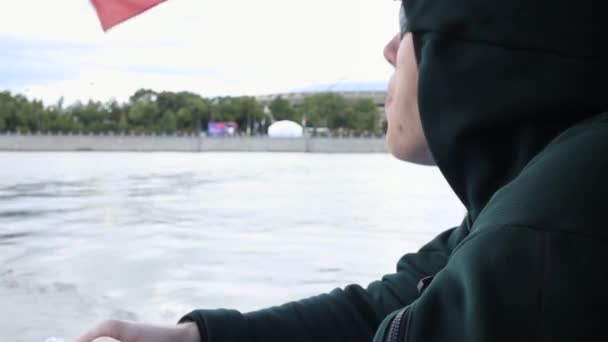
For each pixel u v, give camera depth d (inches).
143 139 2098.9
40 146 1752.0
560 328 24.1
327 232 366.3
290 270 237.8
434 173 1037.2
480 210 32.5
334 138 2241.6
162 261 247.0
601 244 24.5
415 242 326.6
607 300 24.1
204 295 189.9
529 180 27.1
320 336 51.3
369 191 698.2
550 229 25.1
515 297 24.6
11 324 139.5
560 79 29.7
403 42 37.3
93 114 1964.8
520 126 30.9
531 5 30.1
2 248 255.6
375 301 53.6
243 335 48.6
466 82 31.0
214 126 2330.2
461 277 25.8
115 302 170.4
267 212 481.4
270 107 2449.6
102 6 76.2
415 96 37.0
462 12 31.0
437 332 26.0
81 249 262.5
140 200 545.3
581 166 26.5
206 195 622.2
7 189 563.8
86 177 786.8
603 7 29.7
